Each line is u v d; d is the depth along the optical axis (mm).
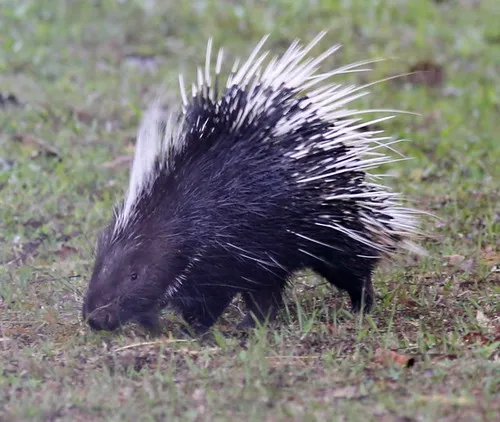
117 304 9047
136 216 9297
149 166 9570
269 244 9469
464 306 10164
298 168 9469
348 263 10016
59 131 16828
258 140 9469
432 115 18828
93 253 11352
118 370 8383
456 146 16906
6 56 20422
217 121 9609
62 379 8258
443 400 7453
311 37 23172
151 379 8086
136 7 23984
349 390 7758
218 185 9367
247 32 23266
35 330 9547
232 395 7684
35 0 23875
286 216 9445
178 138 9648
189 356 8766
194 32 23125
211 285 9445
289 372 8250
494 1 27828
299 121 9633
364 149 10000
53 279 10859
